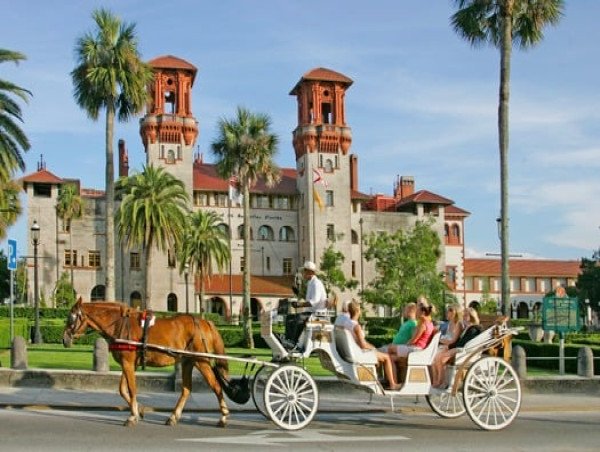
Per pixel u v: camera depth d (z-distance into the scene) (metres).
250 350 44.41
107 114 45.75
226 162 52.00
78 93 47.12
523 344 32.47
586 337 42.59
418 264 66.19
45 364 27.36
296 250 98.38
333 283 84.75
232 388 15.23
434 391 15.23
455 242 108.94
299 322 15.28
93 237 90.31
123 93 47.62
